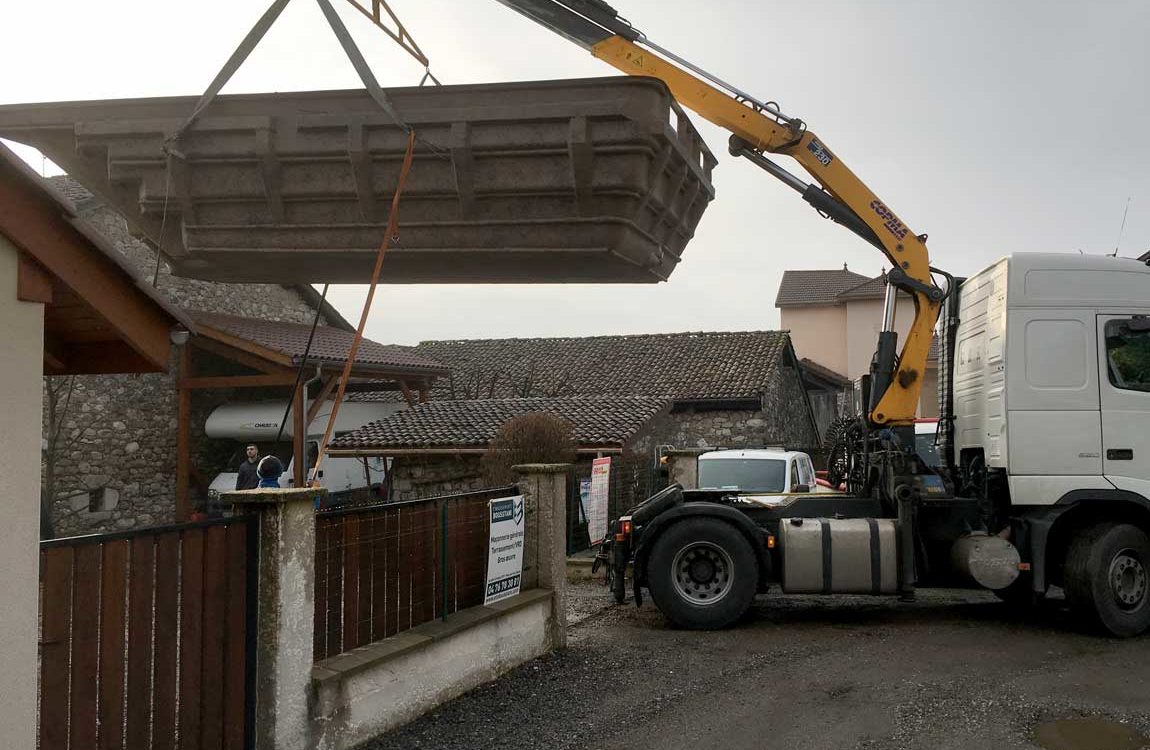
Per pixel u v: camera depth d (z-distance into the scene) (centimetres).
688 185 655
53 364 424
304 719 509
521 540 788
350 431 2211
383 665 578
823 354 3981
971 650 796
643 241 619
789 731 580
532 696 661
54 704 392
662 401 2014
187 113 608
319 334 2370
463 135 578
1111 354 890
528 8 802
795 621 932
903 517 888
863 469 998
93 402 2033
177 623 450
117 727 419
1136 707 625
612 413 1908
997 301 920
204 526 467
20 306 335
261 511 498
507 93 580
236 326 2148
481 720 605
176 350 2170
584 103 569
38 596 355
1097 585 846
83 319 385
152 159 608
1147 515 898
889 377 1004
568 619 948
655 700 649
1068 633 870
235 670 482
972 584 920
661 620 941
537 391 2595
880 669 729
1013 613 979
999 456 902
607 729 587
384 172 598
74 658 401
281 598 495
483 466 1709
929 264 1005
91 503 2016
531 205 595
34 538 338
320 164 600
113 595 420
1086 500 889
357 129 586
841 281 4206
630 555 949
